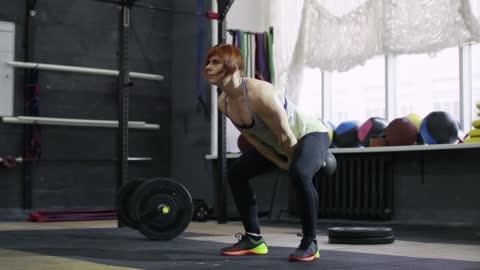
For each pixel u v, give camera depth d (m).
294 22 6.50
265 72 6.57
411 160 5.75
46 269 2.60
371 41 5.75
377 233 3.78
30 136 6.45
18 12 6.48
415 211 5.71
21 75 6.46
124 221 4.31
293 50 6.47
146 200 4.02
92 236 4.37
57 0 6.71
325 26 6.16
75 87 6.77
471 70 5.49
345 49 5.97
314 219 2.88
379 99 6.18
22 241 3.99
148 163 7.22
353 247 3.60
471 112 5.48
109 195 6.95
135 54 7.17
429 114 5.23
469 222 5.32
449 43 5.17
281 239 4.20
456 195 5.41
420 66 5.82
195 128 7.08
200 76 6.89
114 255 3.16
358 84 6.34
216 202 6.78
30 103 6.43
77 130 6.78
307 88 6.75
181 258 3.01
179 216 4.09
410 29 5.44
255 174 3.07
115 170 7.00
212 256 3.08
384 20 5.61
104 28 6.98
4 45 6.32
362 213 5.82
